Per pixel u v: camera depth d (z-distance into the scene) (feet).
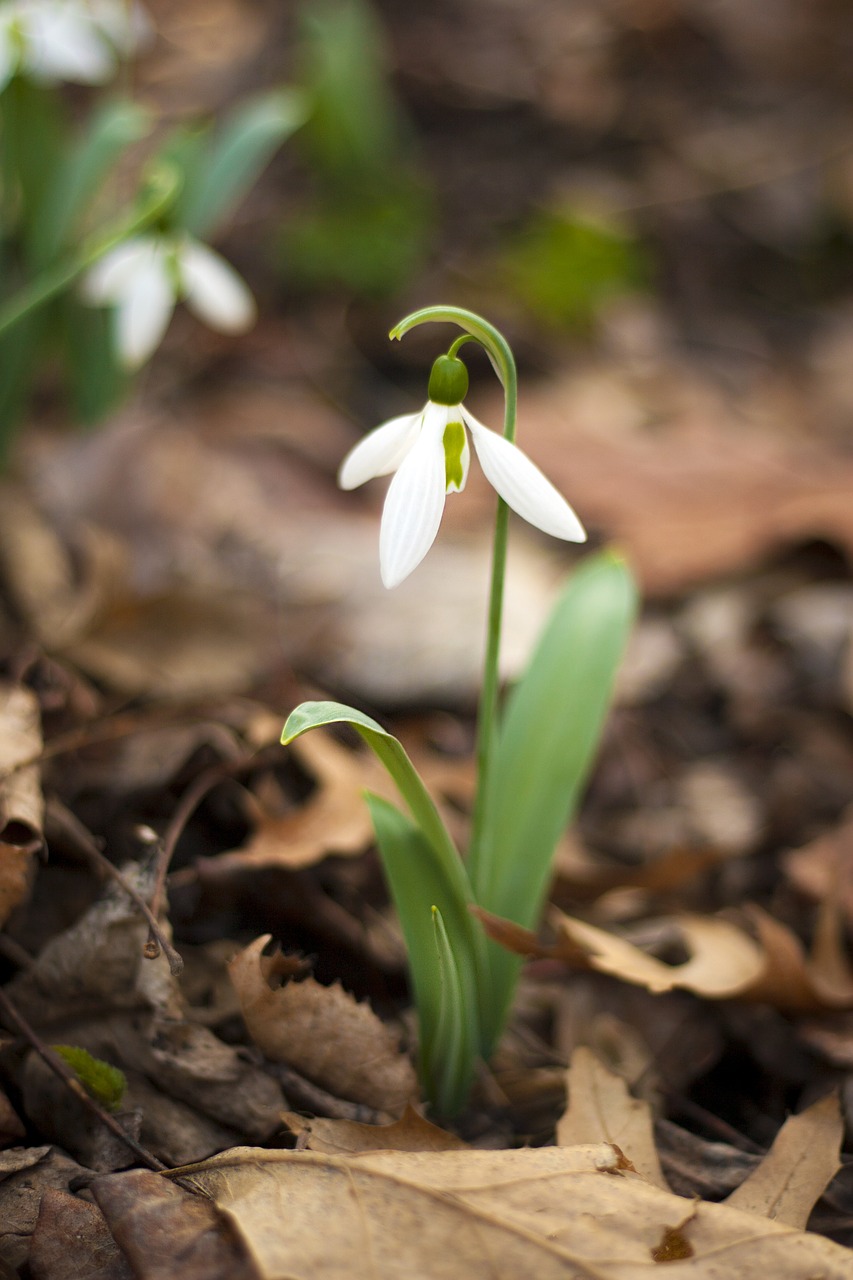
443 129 3.29
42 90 1.60
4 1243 1.09
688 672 1.75
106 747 1.39
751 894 1.46
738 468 2.10
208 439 2.06
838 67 3.80
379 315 2.59
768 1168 1.15
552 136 3.32
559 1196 1.07
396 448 1.11
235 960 1.17
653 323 2.73
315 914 1.32
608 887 1.40
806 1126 1.17
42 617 1.52
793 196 3.21
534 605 1.78
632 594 1.28
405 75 3.44
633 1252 1.05
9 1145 1.14
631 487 2.04
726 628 1.81
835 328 2.83
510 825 1.23
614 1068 1.29
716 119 3.54
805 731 1.63
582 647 1.26
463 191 3.04
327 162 2.77
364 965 1.31
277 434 2.14
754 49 3.87
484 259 2.78
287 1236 1.06
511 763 1.24
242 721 1.44
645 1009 1.34
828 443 2.33
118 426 1.84
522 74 3.56
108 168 1.58
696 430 2.24
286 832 1.33
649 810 1.55
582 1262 1.05
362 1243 1.05
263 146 1.57
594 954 1.26
